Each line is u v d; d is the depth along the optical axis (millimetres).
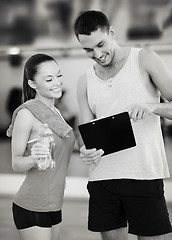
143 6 7910
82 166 7727
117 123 2111
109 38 2123
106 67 2234
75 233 4051
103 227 2293
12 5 8375
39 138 2045
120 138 2129
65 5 8102
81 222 4449
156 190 2211
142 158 2186
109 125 2119
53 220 2197
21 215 2146
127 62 2191
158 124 2258
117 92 2209
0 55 10547
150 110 2039
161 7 7906
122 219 2334
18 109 2143
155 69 2121
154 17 8094
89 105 2354
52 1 8133
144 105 2049
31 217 2123
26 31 9055
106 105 2250
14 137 2121
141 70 2176
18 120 2117
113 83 2215
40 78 2180
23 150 2113
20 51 9766
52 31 9000
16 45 9547
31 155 2039
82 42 2117
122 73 2193
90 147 2164
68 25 8664
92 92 2295
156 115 2232
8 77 11156
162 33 8367
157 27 8281
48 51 9672
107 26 2121
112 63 2205
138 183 2199
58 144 2150
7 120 11594
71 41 9250
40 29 9000
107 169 2250
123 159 2211
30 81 2229
